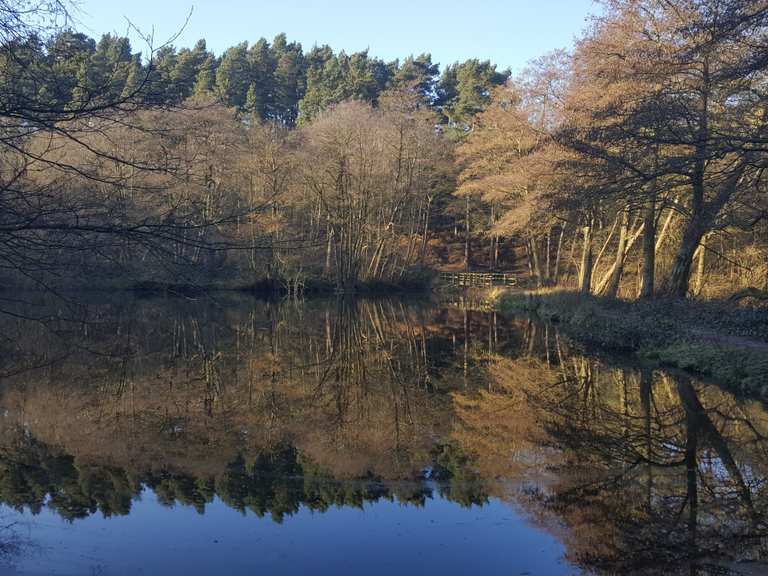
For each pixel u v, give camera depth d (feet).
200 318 88.07
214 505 23.16
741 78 47.83
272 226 93.04
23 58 16.98
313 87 192.13
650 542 20.13
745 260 81.35
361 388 44.29
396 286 135.13
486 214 159.43
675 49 55.21
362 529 21.04
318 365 53.72
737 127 49.32
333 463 27.81
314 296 125.90
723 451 29.09
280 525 21.49
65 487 24.94
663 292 68.18
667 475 26.05
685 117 49.29
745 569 18.21
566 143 58.29
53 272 18.21
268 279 122.21
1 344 56.65
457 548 19.77
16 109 16.15
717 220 58.65
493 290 125.80
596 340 63.10
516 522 21.62
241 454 29.09
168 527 21.26
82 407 37.91
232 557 19.10
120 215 17.92
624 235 78.18
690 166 52.26
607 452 29.12
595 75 63.10
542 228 96.02
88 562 18.79
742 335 50.19
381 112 133.80
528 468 27.02
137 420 35.19
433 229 180.55
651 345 54.08
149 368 51.26
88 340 63.31
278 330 77.05
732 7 43.93
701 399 38.52
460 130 176.24
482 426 33.86
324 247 128.47
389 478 25.84
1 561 18.69
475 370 50.98
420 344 65.57
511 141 95.71
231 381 46.57
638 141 50.34
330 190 119.14
